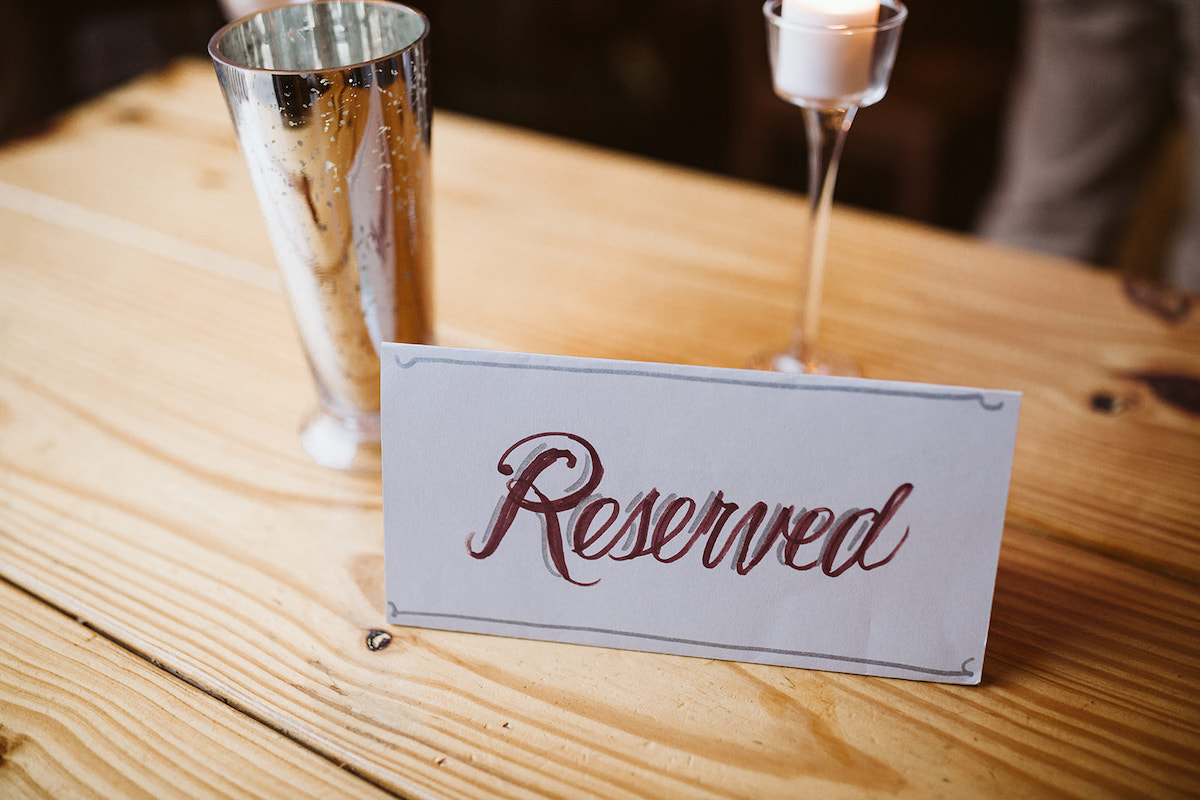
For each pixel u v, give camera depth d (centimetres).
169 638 43
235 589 45
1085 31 99
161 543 47
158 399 55
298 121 42
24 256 65
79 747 39
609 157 75
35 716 40
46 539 47
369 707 41
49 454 51
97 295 62
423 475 42
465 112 195
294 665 42
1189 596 44
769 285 62
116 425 53
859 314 60
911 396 40
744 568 42
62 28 153
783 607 42
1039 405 54
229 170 74
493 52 205
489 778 39
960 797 38
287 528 48
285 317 61
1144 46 97
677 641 43
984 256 65
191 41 168
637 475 41
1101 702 41
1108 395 54
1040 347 57
